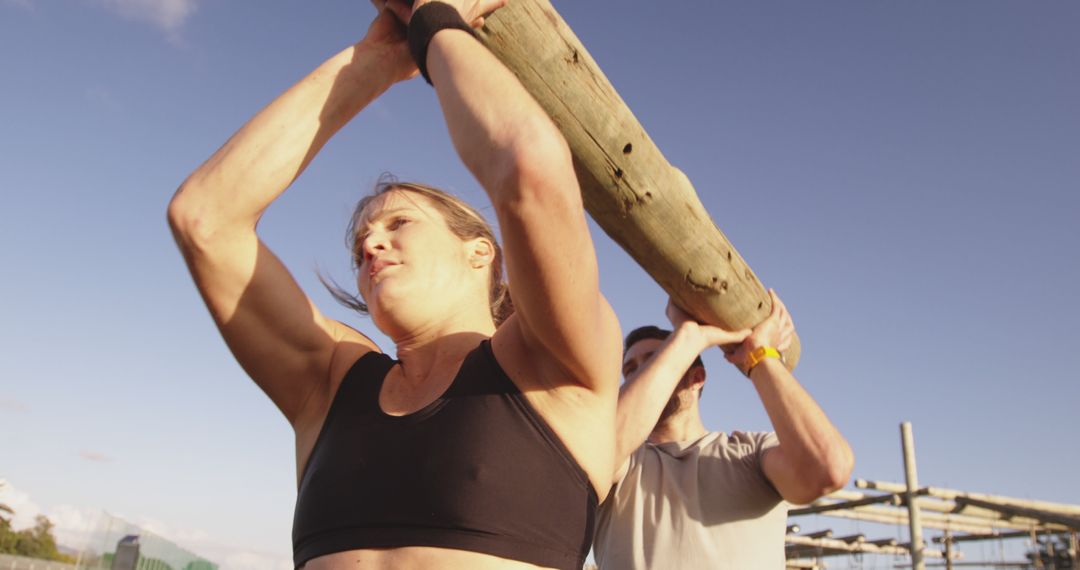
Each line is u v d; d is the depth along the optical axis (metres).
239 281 1.19
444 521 0.96
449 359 1.20
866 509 10.09
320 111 1.24
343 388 1.21
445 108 1.04
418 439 1.04
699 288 2.42
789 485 2.61
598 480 1.09
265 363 1.24
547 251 0.93
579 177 1.80
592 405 1.10
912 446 8.85
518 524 0.97
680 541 2.56
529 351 1.11
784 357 3.03
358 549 0.98
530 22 1.45
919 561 8.42
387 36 1.33
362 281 1.38
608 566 2.62
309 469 1.14
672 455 2.82
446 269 1.33
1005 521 10.51
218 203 1.15
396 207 1.39
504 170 0.92
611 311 1.17
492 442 1.01
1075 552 10.15
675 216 2.03
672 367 2.38
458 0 1.31
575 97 1.58
